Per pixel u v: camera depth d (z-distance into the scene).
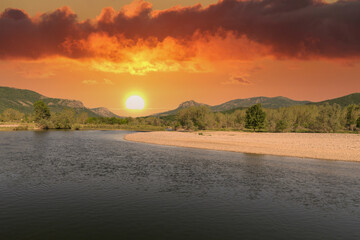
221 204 21.86
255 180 30.28
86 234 15.90
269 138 87.50
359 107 151.62
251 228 17.22
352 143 70.00
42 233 15.92
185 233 16.30
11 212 19.38
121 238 15.41
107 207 20.81
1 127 164.25
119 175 32.28
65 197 23.19
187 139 84.88
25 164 39.12
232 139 83.62
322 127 129.25
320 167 38.44
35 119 179.38
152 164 40.38
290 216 19.39
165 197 23.59
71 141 81.69
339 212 20.30
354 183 29.12
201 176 32.19
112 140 85.94
